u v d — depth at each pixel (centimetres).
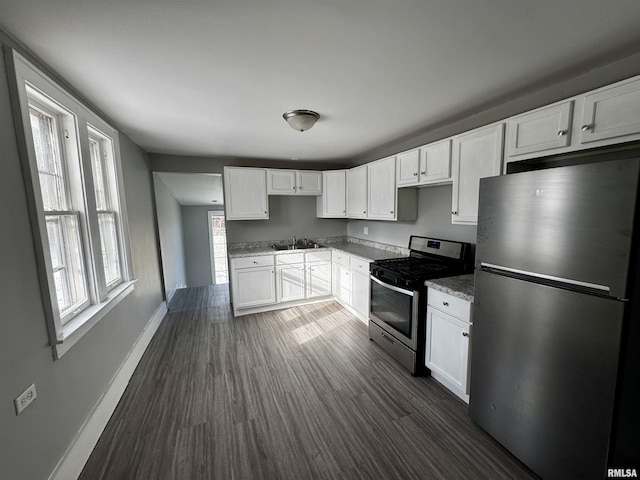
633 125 129
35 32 123
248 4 108
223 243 757
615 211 108
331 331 335
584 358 121
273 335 326
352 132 289
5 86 121
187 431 182
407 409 201
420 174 272
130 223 281
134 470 155
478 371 175
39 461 125
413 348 240
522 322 146
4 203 116
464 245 258
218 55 145
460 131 254
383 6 110
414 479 148
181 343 309
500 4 110
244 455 164
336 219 493
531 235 139
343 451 166
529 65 160
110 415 196
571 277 124
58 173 170
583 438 124
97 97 194
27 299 125
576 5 111
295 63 154
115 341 219
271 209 447
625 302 108
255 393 221
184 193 565
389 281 267
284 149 365
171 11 111
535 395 142
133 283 254
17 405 115
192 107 215
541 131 167
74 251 177
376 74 168
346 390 223
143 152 348
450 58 151
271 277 397
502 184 153
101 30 123
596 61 157
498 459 160
